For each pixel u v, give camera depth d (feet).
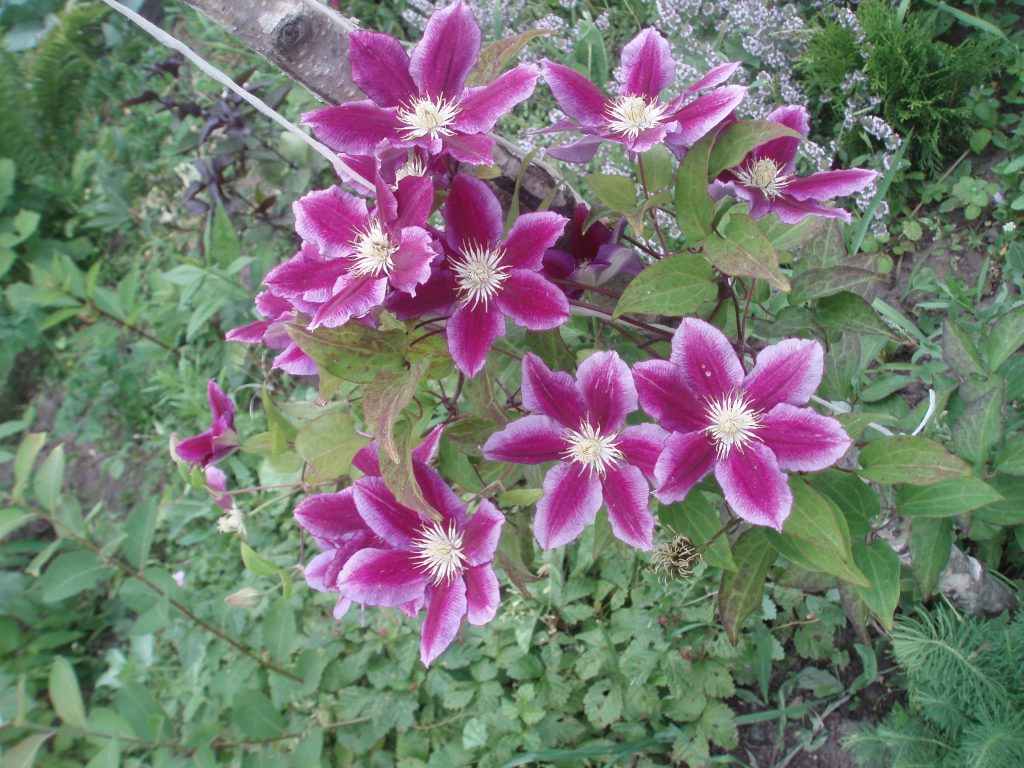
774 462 1.51
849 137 3.43
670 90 3.40
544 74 1.60
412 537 1.63
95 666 4.05
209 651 3.33
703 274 1.60
